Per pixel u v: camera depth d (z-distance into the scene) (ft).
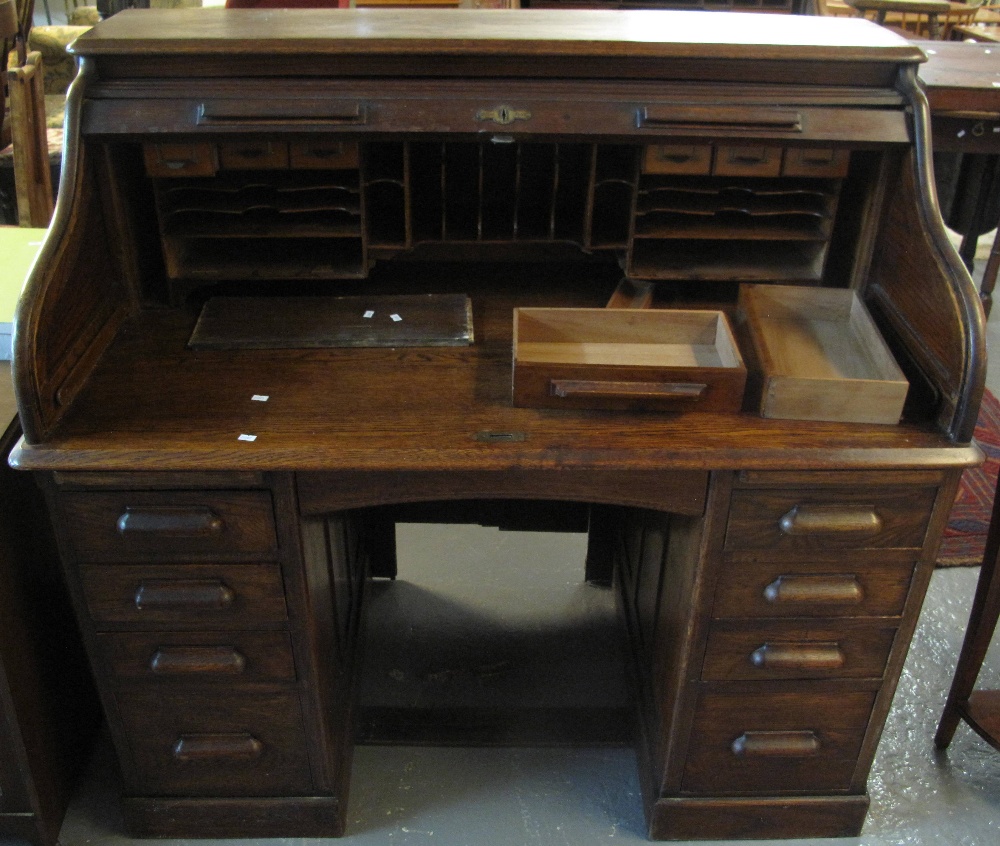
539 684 7.62
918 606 5.56
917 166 5.33
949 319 4.99
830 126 5.34
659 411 5.28
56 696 6.31
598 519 8.22
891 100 5.42
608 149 6.35
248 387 5.43
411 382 5.52
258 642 5.61
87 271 5.50
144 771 6.15
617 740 7.06
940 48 10.93
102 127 5.26
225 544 5.25
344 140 5.37
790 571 5.44
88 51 5.24
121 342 5.86
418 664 7.79
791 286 6.12
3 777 5.95
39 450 4.86
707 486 5.16
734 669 5.77
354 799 6.65
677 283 6.59
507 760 6.97
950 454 4.96
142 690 5.78
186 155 5.63
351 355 5.77
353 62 5.35
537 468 4.93
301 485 5.09
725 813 6.31
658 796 6.29
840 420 5.21
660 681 6.40
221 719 5.93
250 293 6.55
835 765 6.21
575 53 5.31
